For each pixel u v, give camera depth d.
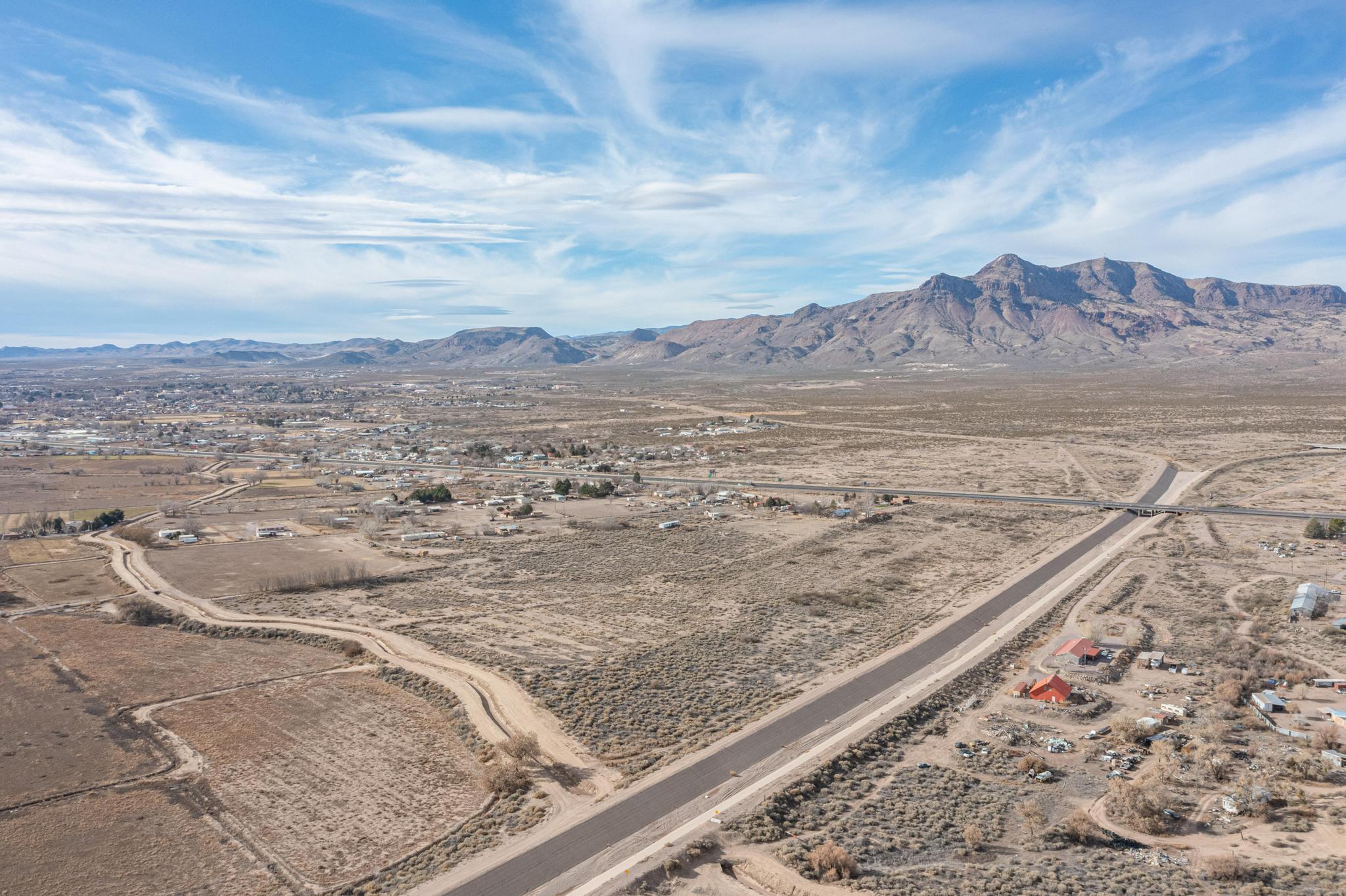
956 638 85.88
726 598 101.31
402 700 71.62
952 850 47.81
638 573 113.75
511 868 46.19
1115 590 101.19
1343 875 43.09
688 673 76.50
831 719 66.25
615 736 63.06
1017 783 56.25
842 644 84.31
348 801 55.16
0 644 87.12
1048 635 86.44
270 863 48.41
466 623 92.38
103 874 47.50
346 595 104.25
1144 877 44.00
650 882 44.84
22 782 58.25
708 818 51.09
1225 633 84.25
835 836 49.31
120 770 59.94
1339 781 54.69
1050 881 43.53
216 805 55.03
